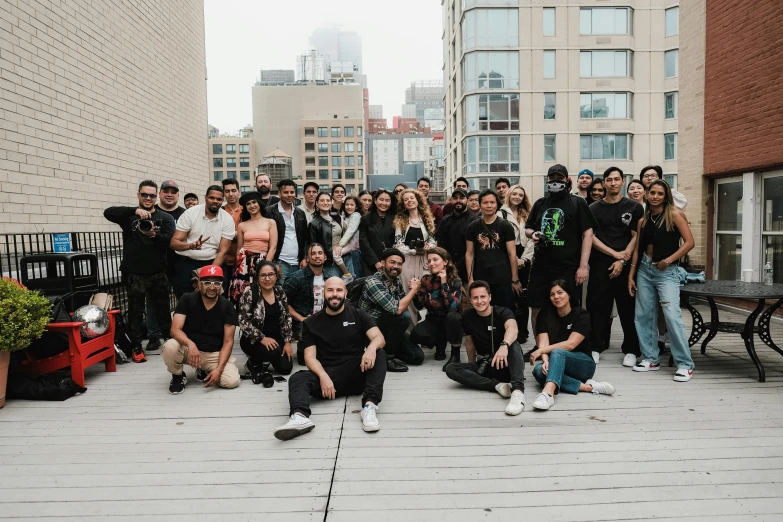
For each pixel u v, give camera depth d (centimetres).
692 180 833
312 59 15075
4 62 644
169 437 349
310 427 351
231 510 260
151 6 1029
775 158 655
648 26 3525
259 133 9556
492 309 455
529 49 3488
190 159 1220
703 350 550
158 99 1058
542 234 509
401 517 252
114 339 522
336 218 671
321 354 423
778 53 645
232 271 624
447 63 4478
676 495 270
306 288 563
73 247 669
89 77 819
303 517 253
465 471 297
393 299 506
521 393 400
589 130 3525
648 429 354
